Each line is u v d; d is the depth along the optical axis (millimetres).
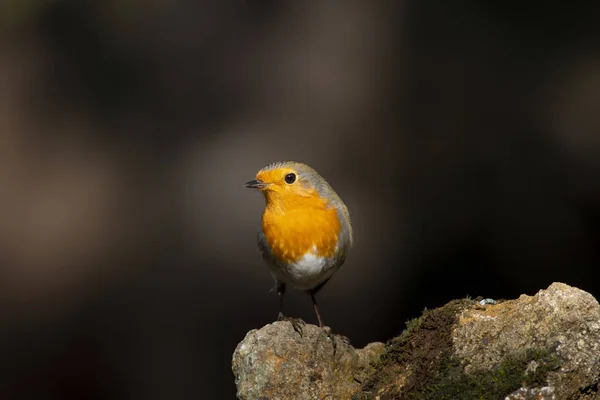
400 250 11977
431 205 12086
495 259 11547
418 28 13391
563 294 4676
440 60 13078
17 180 14117
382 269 11930
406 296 11656
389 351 5242
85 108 14617
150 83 14516
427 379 4836
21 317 12656
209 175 13633
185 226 13328
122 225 13547
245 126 13859
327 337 5422
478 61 12867
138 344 12188
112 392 11836
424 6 13500
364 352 5586
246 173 13391
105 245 13398
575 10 12516
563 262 11281
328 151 12992
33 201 13812
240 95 14133
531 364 4539
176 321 12305
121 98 14547
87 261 13242
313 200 6340
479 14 13117
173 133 14219
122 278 13000
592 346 4527
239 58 14336
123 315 12508
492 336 4781
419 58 13203
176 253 13078
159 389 11734
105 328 12445
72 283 13078
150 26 14664
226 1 14656
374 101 13180
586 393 4535
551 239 11414
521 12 12852
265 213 6508
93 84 14656
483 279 11469
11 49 14758
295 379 5227
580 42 12445
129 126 14422
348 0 14242
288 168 6348
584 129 11844
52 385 11906
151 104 14430
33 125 14484
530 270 11320
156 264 13000
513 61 12664
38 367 12102
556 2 12625
